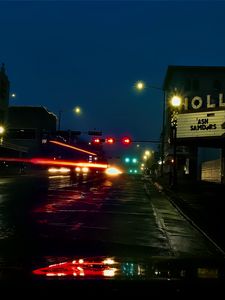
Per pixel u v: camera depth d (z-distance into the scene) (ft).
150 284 8.02
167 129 307.37
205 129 110.11
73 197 89.25
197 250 36.40
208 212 64.75
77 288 7.88
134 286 7.95
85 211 63.31
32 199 80.23
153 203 82.89
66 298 7.53
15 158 264.31
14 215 55.31
